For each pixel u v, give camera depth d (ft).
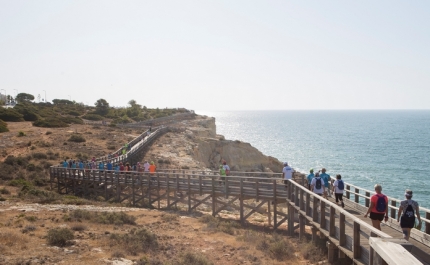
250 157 208.23
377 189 38.78
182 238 55.88
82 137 181.06
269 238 56.54
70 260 39.60
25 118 249.55
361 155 305.53
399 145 376.48
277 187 70.38
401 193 171.32
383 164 257.34
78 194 109.40
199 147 188.03
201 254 45.03
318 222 47.96
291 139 461.37
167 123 284.61
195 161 156.25
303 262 45.47
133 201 94.38
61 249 43.70
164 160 145.59
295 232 65.82
